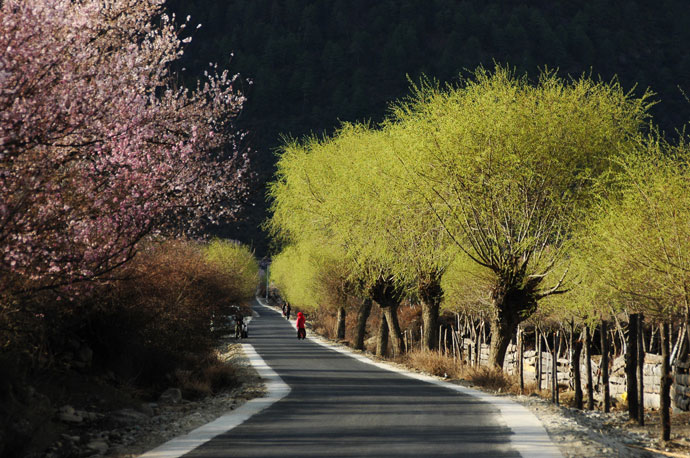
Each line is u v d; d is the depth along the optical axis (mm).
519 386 42094
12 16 18344
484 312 62406
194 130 26734
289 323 152875
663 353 27812
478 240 45656
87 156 21953
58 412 24203
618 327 48062
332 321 124062
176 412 29156
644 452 23188
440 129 44188
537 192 43000
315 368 51406
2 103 17797
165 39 26688
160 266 33375
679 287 29828
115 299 29969
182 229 29031
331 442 19719
